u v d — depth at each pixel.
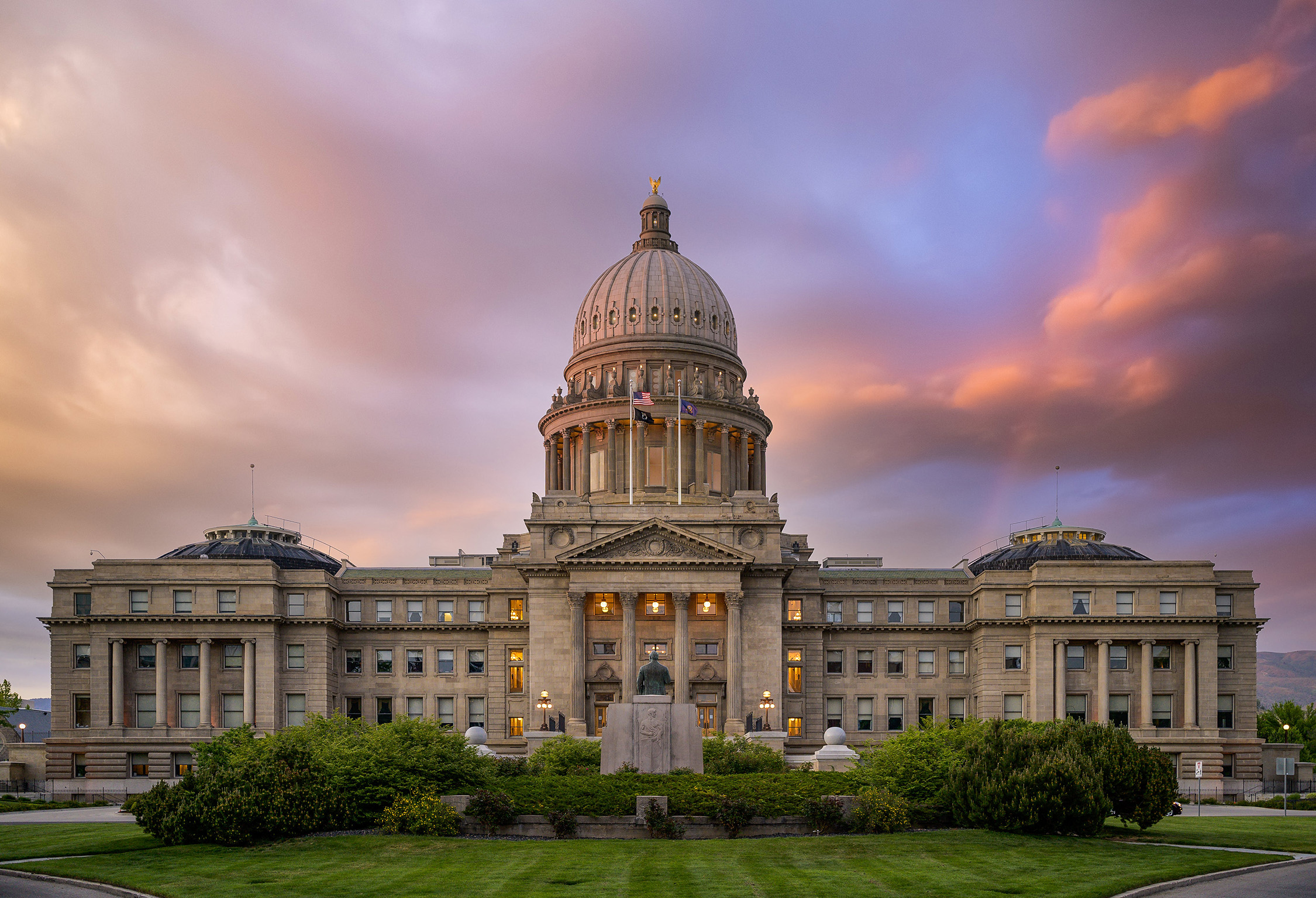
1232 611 123.69
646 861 53.00
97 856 55.25
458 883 48.00
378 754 65.31
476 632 128.12
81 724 122.31
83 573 124.88
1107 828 66.00
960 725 76.12
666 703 76.12
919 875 50.12
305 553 136.62
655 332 153.12
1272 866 53.62
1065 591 122.81
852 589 129.25
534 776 81.00
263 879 49.25
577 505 122.94
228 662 123.25
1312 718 154.62
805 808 63.06
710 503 136.75
